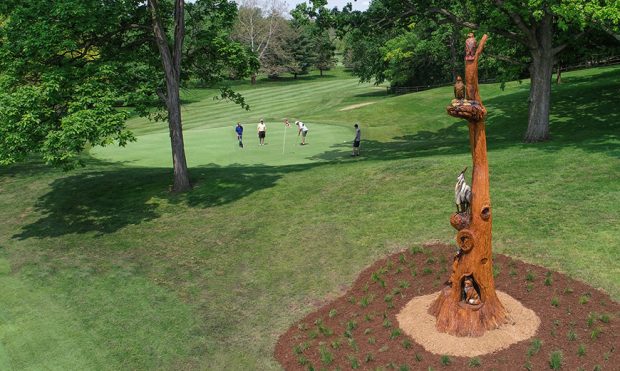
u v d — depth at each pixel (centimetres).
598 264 1128
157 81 1822
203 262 1419
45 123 1570
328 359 930
